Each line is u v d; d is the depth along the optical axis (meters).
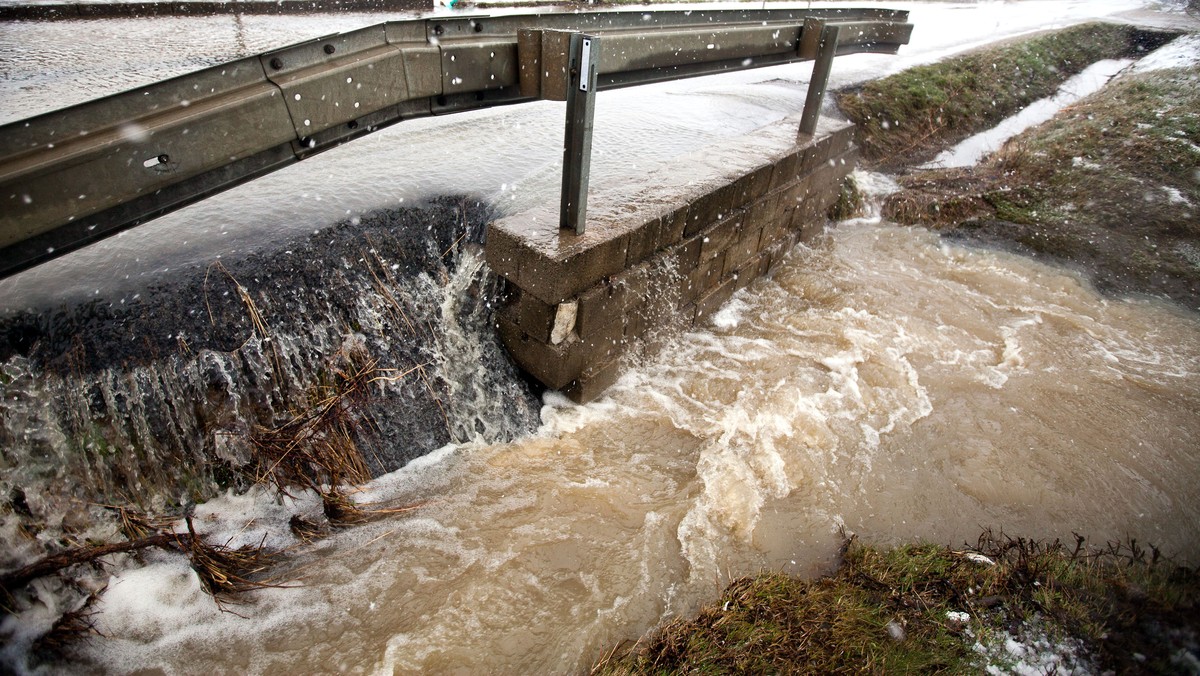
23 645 3.18
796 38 6.80
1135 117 10.76
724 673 3.26
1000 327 6.91
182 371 3.87
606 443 5.01
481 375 5.00
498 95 4.84
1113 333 6.88
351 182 5.70
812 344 6.38
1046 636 3.44
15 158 3.00
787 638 3.44
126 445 3.70
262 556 3.81
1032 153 10.40
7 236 3.05
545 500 4.48
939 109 11.40
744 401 5.55
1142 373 6.27
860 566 4.03
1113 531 4.58
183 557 3.70
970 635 3.46
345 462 4.27
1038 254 8.31
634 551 4.17
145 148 3.34
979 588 3.78
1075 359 6.44
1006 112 12.64
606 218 4.86
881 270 7.87
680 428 5.22
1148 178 9.33
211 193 3.80
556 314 4.49
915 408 5.68
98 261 4.34
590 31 5.10
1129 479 5.03
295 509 4.09
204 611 3.57
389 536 4.09
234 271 4.37
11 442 3.43
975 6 21.31
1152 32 16.94
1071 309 7.28
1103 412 5.73
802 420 5.40
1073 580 3.78
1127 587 3.73
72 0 10.98
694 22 5.84
